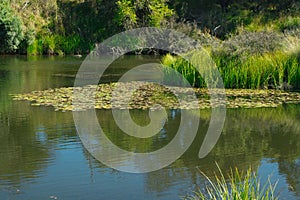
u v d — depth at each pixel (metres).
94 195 5.31
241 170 6.11
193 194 5.31
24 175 5.95
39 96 11.23
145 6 25.62
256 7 26.86
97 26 27.48
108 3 28.14
